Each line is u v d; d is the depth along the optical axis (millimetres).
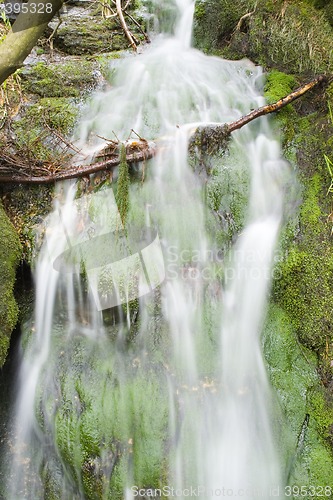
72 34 4152
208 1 4148
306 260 2674
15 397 2564
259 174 3023
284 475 2328
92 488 2287
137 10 4434
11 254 2557
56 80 3508
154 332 2559
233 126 3082
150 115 3307
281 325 2635
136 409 2340
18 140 3041
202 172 2961
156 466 2266
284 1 3588
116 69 3693
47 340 2605
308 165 3041
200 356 2506
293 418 2426
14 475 2488
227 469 2311
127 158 2855
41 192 2852
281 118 3264
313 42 3377
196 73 3742
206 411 2379
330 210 2830
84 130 3186
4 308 2426
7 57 2156
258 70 3762
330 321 2566
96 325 2654
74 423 2334
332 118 3088
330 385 2496
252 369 2516
